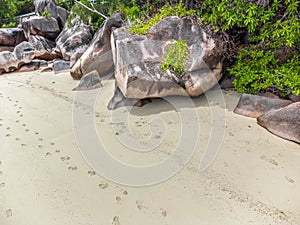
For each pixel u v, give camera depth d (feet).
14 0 28.48
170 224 3.86
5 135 6.98
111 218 4.02
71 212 4.19
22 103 9.57
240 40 8.64
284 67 7.20
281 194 4.28
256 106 6.97
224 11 7.39
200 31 7.93
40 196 4.58
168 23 8.23
